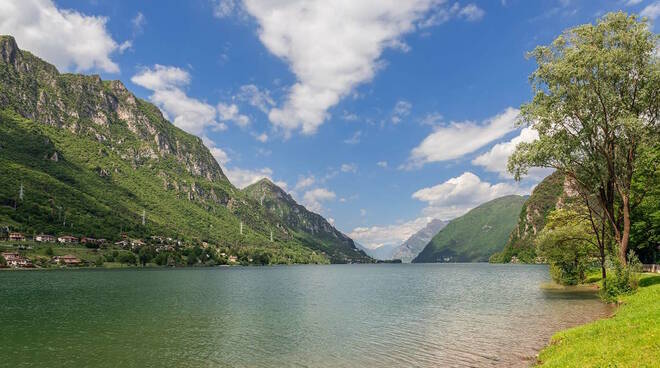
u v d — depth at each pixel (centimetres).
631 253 4769
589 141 4469
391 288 11394
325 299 8362
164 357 3475
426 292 9675
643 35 4147
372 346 3712
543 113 4478
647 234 7119
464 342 3625
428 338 3928
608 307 4831
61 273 18312
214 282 13888
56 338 4288
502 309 5728
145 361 3356
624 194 4669
